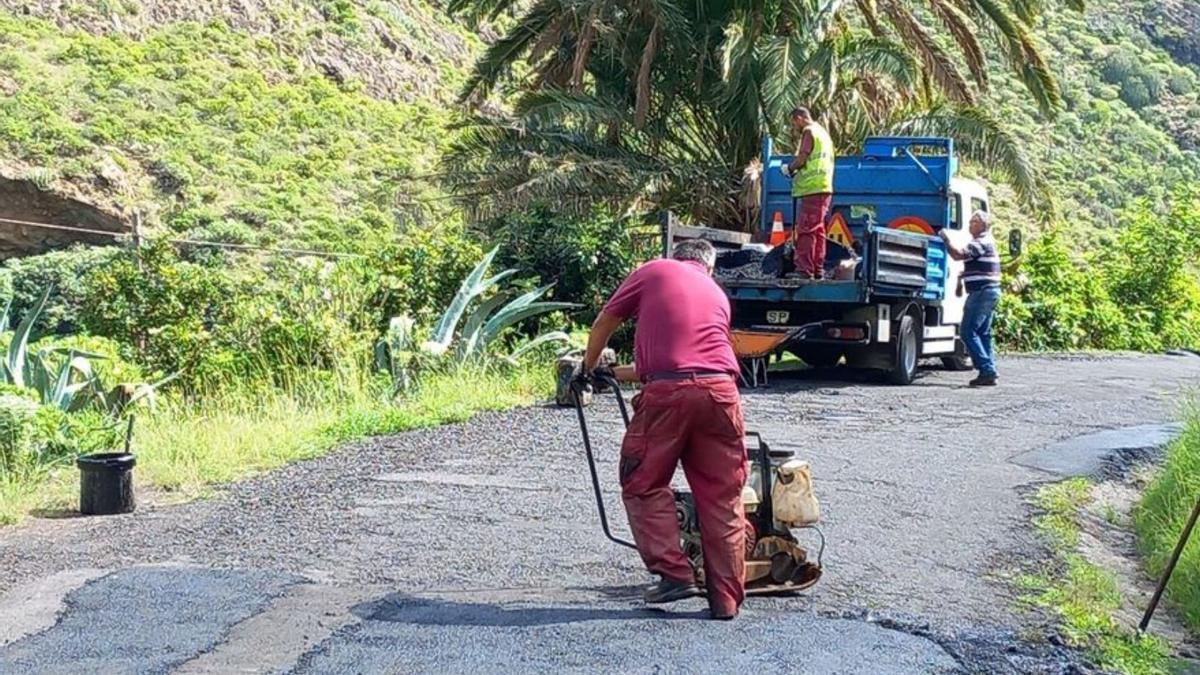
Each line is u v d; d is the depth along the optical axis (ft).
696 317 22.63
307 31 162.91
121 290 54.19
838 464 36.63
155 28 154.10
